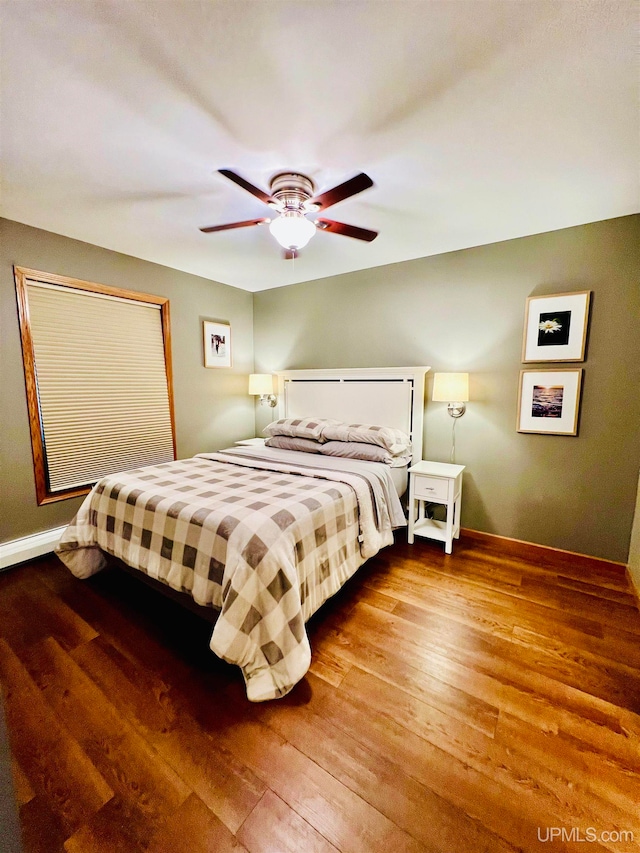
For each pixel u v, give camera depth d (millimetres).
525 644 1715
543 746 1232
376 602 2045
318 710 1370
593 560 2441
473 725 1310
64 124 1402
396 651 1669
